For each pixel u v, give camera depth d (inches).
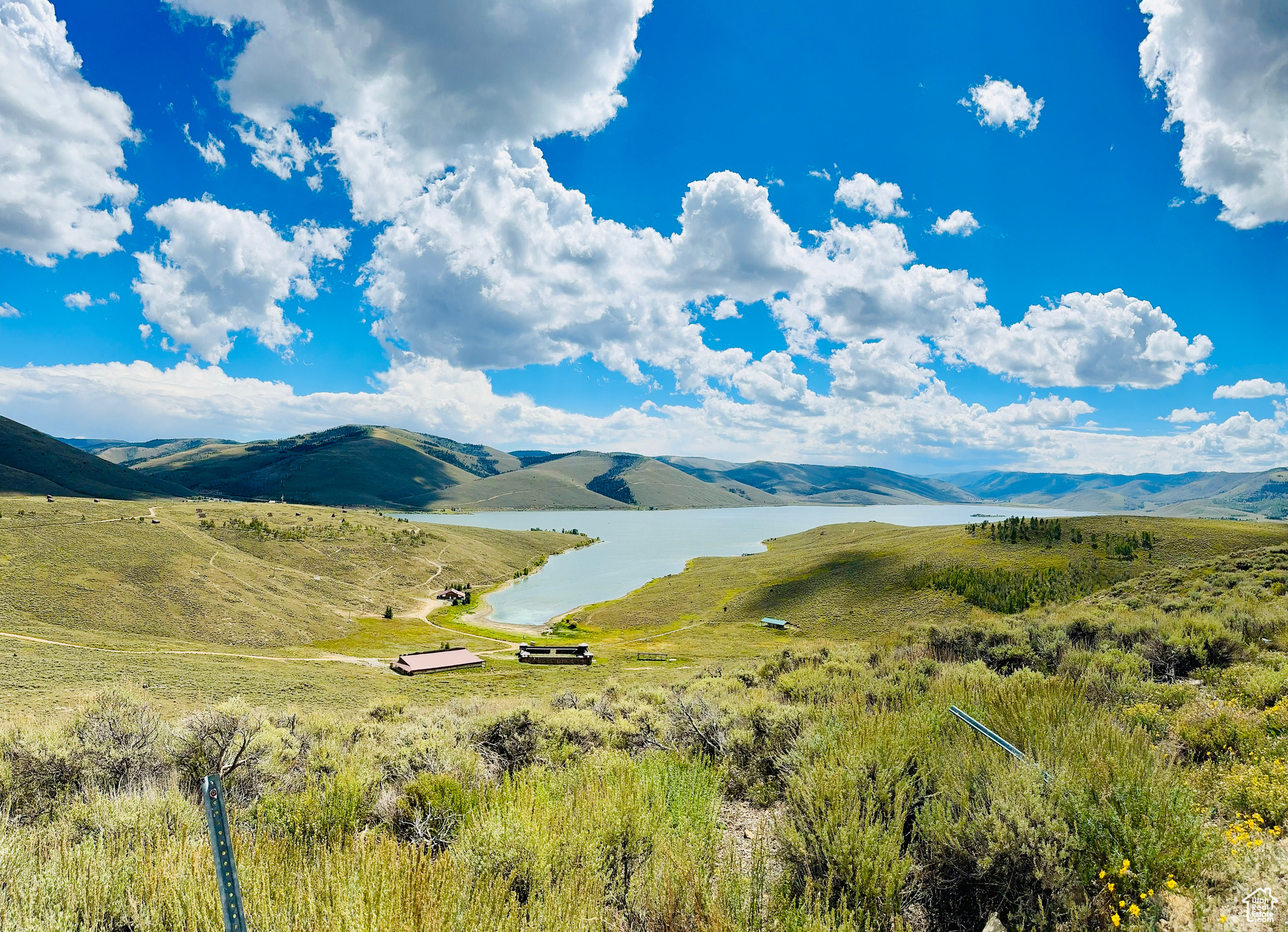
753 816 235.3
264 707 620.7
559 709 550.6
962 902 153.1
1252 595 900.0
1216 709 273.9
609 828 176.4
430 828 221.1
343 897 134.3
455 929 128.4
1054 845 144.2
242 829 213.2
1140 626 572.7
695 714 358.0
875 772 194.5
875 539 7322.8
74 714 382.3
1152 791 154.7
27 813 252.5
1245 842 152.6
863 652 761.6
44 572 3503.9
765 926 135.1
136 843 179.6
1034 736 209.5
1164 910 130.8
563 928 130.5
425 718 604.1
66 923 132.3
